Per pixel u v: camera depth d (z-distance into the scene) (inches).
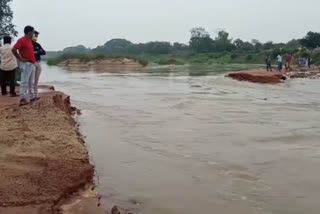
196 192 282.4
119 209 250.4
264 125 514.9
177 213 248.8
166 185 295.3
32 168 282.5
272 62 3218.5
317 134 460.8
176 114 599.8
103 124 519.8
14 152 312.7
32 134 366.3
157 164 345.4
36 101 499.2
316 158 362.6
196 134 459.5
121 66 3250.5
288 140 431.5
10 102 503.5
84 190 269.6
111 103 729.0
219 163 347.9
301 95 881.5
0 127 384.5
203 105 697.0
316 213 250.4
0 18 864.9
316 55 2792.8
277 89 1024.2
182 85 1144.8
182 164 344.8
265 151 386.3
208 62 3959.2
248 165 342.0
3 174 266.1
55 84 1194.6
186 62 4050.2
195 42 5226.4
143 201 266.2
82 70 2438.5
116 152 382.6
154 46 5866.1
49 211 222.2
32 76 493.0
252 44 4749.0
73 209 234.2
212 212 250.2
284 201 267.7
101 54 3676.2
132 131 476.1
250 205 261.1
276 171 327.0
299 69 1863.9
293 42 4207.7
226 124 520.1
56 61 3801.7
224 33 5172.2
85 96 850.8
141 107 674.8
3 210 218.5
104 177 310.8
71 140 362.0
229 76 1460.4
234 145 409.7
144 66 3282.5
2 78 564.1
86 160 318.0
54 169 285.0
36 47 516.1
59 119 434.3
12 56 553.6
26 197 237.1
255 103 732.0
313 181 303.9
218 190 286.2
